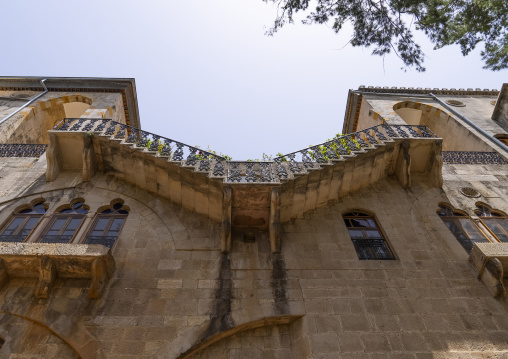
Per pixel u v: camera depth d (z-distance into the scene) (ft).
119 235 31.60
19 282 26.76
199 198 33.01
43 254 25.99
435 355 22.88
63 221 33.58
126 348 23.02
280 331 25.44
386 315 25.36
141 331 24.03
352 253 30.55
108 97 58.44
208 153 36.06
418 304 26.20
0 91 60.23
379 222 34.24
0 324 24.13
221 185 31.40
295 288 27.27
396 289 27.35
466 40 38.17
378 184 39.01
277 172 32.73
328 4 36.94
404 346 23.43
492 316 25.40
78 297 25.86
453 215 36.40
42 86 60.39
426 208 36.14
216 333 24.16
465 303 26.35
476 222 35.17
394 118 53.78
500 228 34.68
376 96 64.08
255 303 26.09
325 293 26.94
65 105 61.93
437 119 61.11
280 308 25.77
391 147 38.70
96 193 36.09
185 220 33.06
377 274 28.58
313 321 24.91
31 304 25.17
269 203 31.40
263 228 32.68
